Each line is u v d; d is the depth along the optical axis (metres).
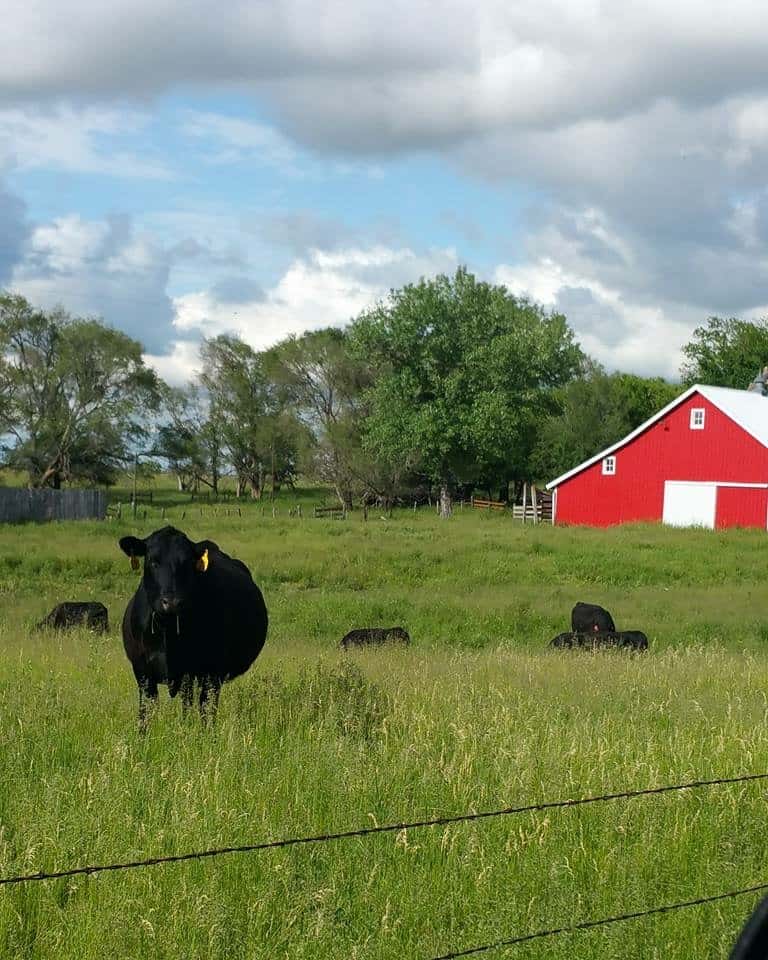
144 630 9.54
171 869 5.58
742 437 51.66
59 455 83.44
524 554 36.31
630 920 5.36
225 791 6.76
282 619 24.33
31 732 8.31
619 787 7.20
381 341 69.94
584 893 5.69
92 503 59.41
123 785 6.76
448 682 12.16
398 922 5.27
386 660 15.20
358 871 5.84
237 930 5.12
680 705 10.79
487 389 69.81
